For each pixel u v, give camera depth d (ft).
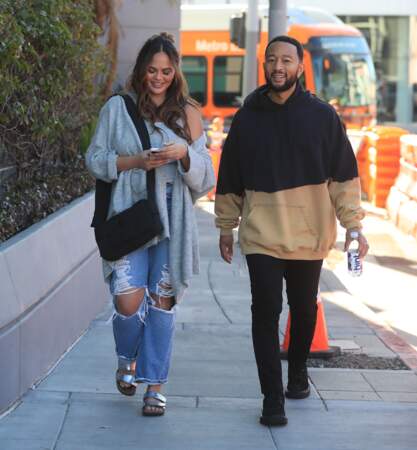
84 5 31.14
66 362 22.48
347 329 28.27
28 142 27.09
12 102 24.18
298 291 18.94
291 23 84.12
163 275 18.21
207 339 25.84
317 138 18.01
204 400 19.79
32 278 20.01
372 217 53.26
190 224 18.16
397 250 43.88
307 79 83.76
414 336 28.96
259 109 18.21
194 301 31.24
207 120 89.56
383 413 19.17
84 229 25.99
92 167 17.83
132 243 17.57
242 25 52.49
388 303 33.63
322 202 18.25
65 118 30.09
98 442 16.99
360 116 84.58
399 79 119.55
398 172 55.21
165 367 18.49
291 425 18.22
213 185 18.57
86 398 19.52
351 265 18.53
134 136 17.85
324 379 22.08
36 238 20.76
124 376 18.79
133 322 18.19
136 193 17.85
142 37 50.83
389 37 119.34
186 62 89.97
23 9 23.24
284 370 22.58
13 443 16.79
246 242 18.19
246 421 18.39
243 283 34.53
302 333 19.36
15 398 19.02
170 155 17.19
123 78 50.37
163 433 17.56
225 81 88.99
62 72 27.27
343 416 18.90
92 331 26.07
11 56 21.21
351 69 84.33
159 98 18.20
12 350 18.76
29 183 27.73
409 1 118.73
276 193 18.08
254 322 18.26
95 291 27.91
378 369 23.39
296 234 18.20
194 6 90.02
